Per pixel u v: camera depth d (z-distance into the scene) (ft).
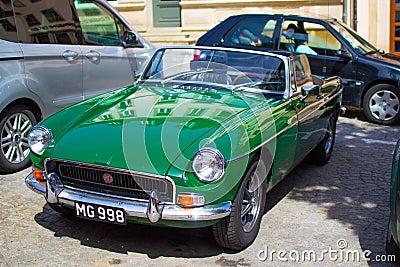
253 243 14.24
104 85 23.36
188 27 42.34
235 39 29.55
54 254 13.47
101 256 13.42
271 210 16.53
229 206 12.60
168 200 12.30
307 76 18.61
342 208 16.80
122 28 24.58
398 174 12.34
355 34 30.32
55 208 15.03
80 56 21.99
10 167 19.26
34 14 20.30
